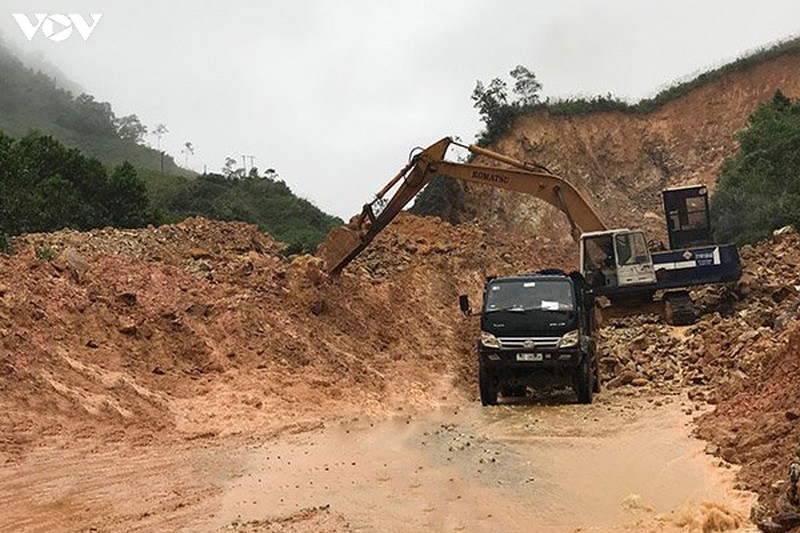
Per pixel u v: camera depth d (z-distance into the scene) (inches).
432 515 335.0
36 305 560.4
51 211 1123.9
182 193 2512.3
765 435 398.9
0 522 319.3
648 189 2192.4
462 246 1215.6
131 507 342.3
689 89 2332.7
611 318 941.2
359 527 319.9
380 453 444.5
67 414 467.5
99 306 605.6
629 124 2290.8
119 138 4020.7
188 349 616.7
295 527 318.0
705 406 548.1
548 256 1405.0
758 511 300.8
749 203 1482.5
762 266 1080.8
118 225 1278.3
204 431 485.1
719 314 905.5
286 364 645.9
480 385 629.9
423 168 907.4
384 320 866.8
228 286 755.4
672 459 413.7
